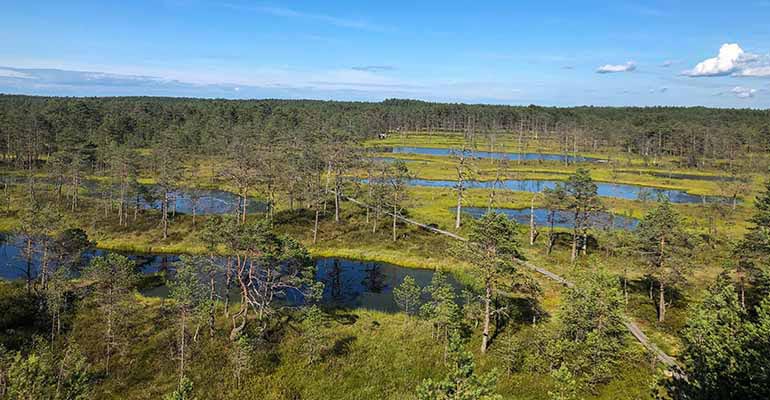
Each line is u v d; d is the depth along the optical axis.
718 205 91.75
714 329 24.89
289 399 34.84
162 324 45.00
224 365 38.78
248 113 194.50
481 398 21.98
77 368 28.83
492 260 40.81
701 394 19.62
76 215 82.00
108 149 107.06
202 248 69.12
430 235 77.69
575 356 37.12
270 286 49.03
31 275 57.75
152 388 35.22
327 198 96.56
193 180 112.62
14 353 33.88
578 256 68.25
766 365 18.11
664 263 47.88
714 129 177.50
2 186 98.56
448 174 139.75
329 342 42.97
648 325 46.41
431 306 45.81
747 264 45.38
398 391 35.97
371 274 63.69
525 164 163.38
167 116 183.38
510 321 47.62
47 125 131.00
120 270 42.62
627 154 188.38
